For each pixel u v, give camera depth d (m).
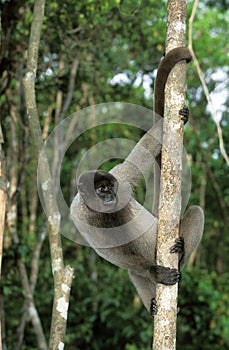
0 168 5.82
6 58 11.28
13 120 12.34
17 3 11.05
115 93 13.62
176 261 5.98
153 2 11.77
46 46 11.70
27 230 16.00
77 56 11.87
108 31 11.94
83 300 15.12
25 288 11.73
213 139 18.02
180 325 14.24
